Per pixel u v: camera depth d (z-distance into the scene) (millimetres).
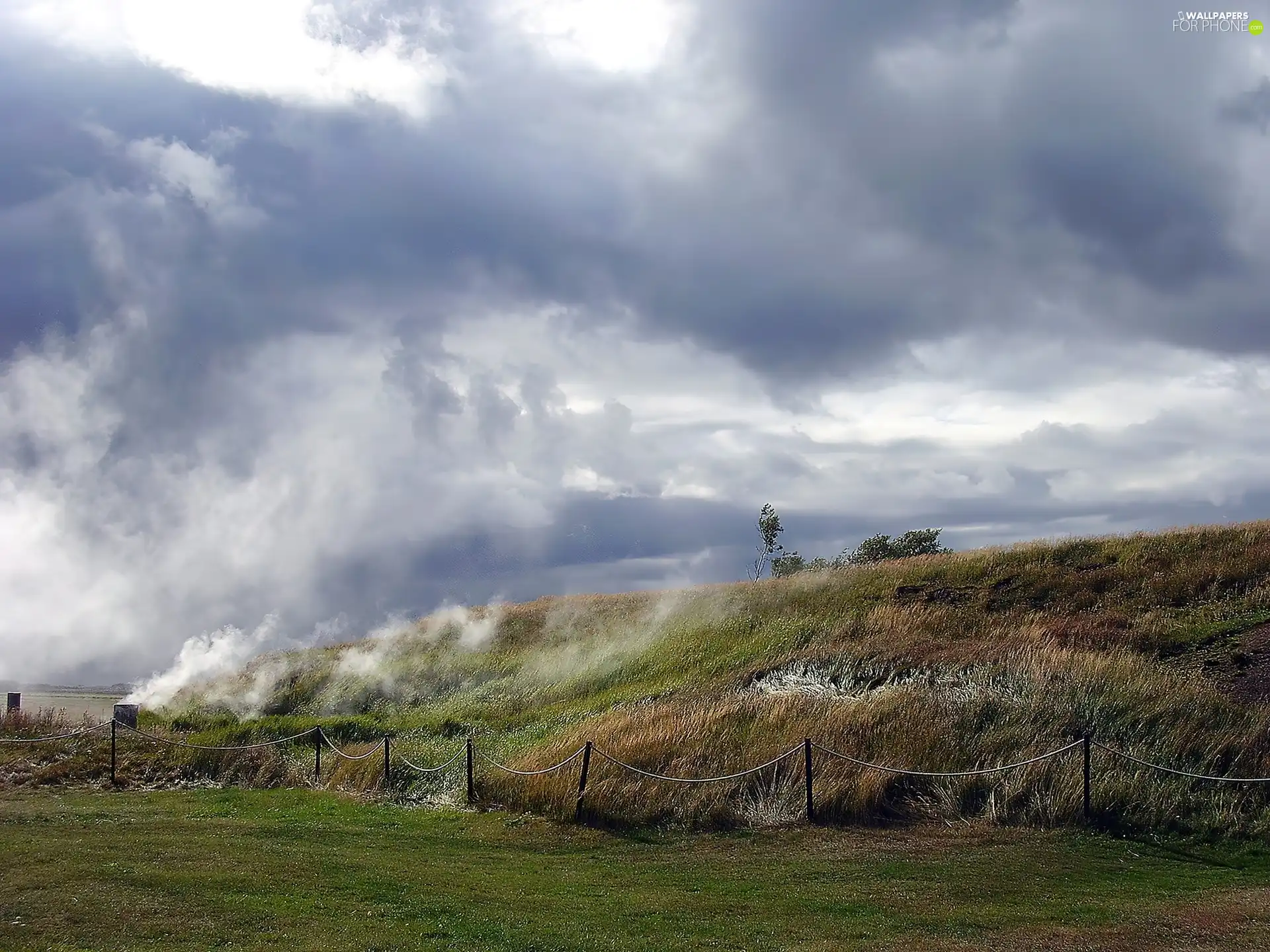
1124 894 14422
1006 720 22031
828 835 18297
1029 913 13430
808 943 12039
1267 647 25234
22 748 28297
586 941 12016
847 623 32781
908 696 23719
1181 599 29938
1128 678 23391
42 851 14867
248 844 16625
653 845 18047
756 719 23844
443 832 19188
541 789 21031
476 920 12648
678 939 12203
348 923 12180
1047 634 28547
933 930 12664
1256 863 16328
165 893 12898
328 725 32125
